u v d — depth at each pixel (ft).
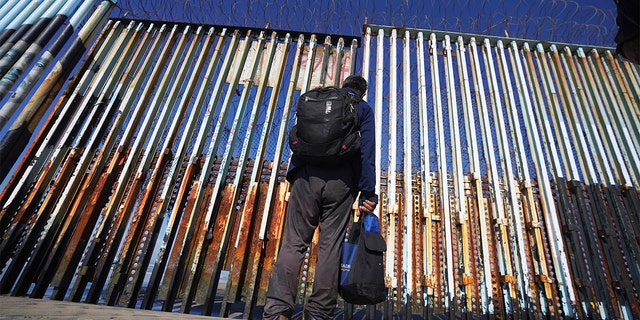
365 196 5.07
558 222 9.20
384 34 12.34
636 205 9.70
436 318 9.49
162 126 10.88
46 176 9.59
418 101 10.98
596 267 8.82
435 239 10.21
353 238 5.42
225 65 11.71
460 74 11.48
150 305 8.21
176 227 9.23
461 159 9.84
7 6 10.37
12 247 8.66
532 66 11.87
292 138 5.34
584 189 10.09
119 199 9.60
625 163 10.66
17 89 9.41
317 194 4.97
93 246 8.74
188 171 9.91
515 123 10.57
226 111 11.04
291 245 4.89
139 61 12.14
